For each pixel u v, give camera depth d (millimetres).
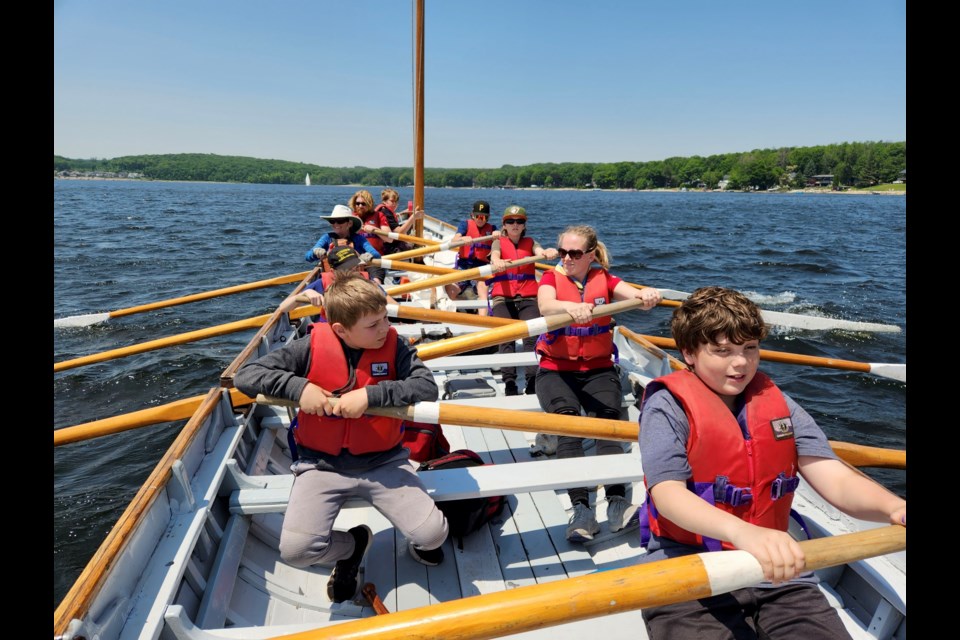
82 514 4500
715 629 1476
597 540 2480
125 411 6180
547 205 61750
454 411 2078
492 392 4234
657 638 1528
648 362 3555
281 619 2066
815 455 1597
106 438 5574
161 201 55406
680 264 16516
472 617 1299
